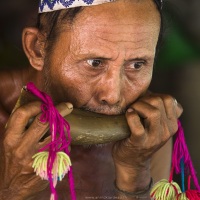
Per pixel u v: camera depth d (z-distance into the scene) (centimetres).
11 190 466
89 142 461
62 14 481
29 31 509
